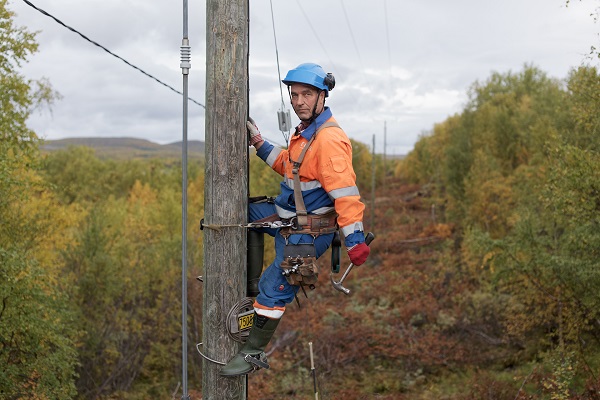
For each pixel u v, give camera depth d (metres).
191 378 21.05
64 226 19.36
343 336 20.61
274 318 3.80
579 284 13.77
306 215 3.63
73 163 69.81
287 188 3.78
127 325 21.42
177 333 21.77
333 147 3.50
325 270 29.95
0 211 15.25
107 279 20.34
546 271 14.45
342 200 3.40
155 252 23.22
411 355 19.19
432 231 38.69
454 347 19.66
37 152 15.43
